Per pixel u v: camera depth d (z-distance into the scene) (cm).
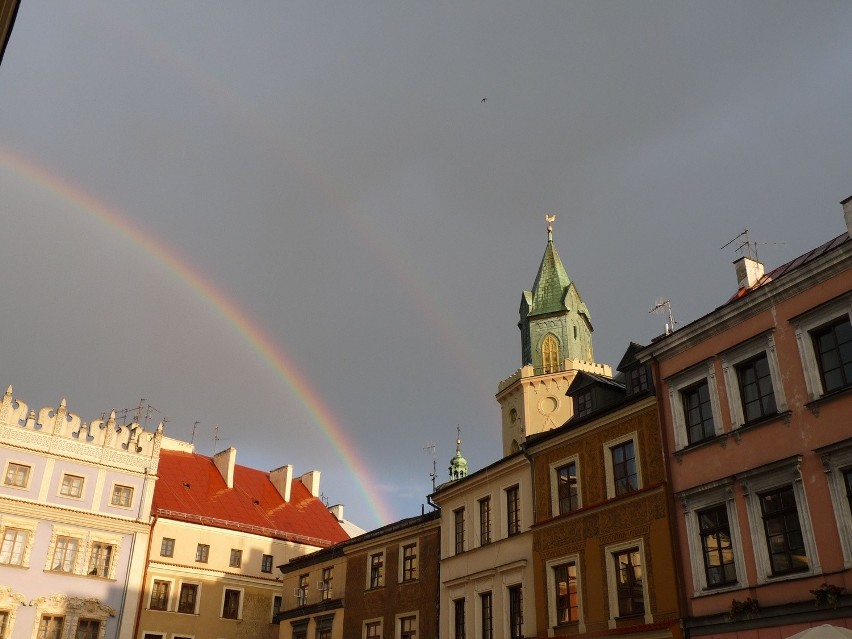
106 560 5038
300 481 7538
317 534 6662
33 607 4612
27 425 4966
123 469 5297
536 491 3272
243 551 5931
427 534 4012
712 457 2505
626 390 3253
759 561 2253
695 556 2480
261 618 5803
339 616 4412
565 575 3009
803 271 2309
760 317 2455
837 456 2114
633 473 2842
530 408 6531
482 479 3628
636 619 2633
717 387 2553
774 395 2345
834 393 2162
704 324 2622
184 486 6300
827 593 2008
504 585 3312
